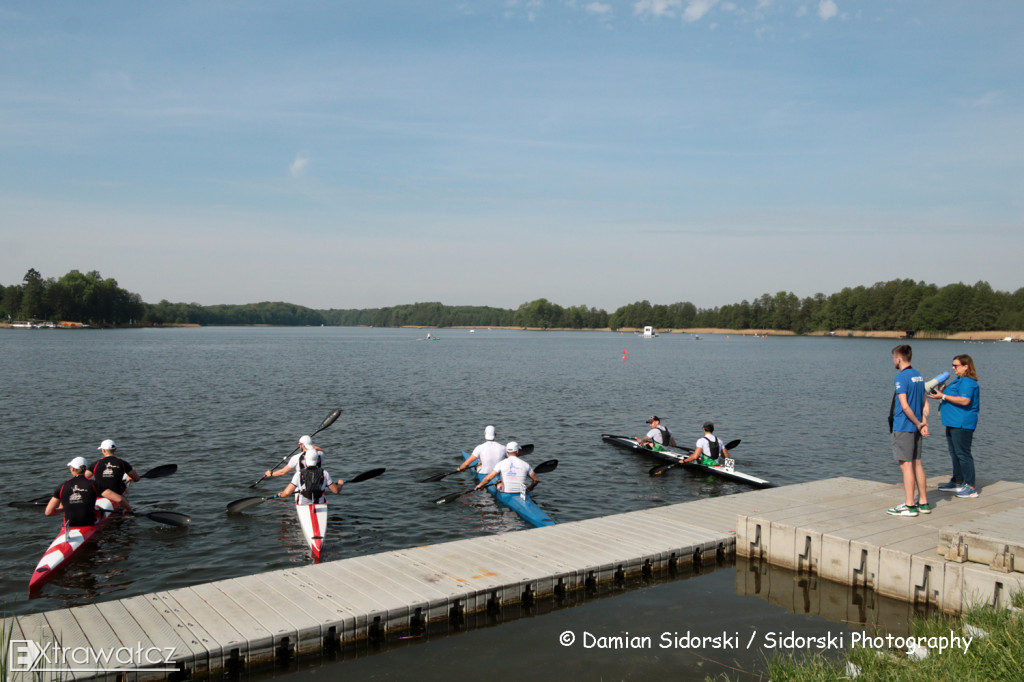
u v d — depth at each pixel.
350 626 7.74
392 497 15.64
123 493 13.26
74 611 7.82
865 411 32.09
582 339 172.62
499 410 30.98
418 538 12.73
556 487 16.92
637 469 18.98
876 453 21.91
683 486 17.09
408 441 22.88
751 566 10.45
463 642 8.05
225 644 7.04
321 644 7.59
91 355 68.31
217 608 7.96
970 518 10.11
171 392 35.62
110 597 9.84
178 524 12.83
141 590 10.10
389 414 29.03
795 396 38.34
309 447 13.45
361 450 21.25
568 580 9.29
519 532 11.16
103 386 37.84
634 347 118.81
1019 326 148.88
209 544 12.15
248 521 13.55
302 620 7.64
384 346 113.81
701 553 10.58
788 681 6.54
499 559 9.78
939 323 158.12
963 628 6.98
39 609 9.40
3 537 12.22
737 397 37.72
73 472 12.03
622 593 9.53
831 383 47.03
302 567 9.37
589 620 8.67
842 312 189.75
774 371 59.22
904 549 8.68
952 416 11.43
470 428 25.73
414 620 8.16
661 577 10.11
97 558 11.38
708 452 18.38
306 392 37.06
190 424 25.28
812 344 140.75
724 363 71.44
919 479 10.20
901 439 10.14
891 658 6.73
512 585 8.84
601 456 20.77
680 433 25.98
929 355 90.44
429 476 17.77
